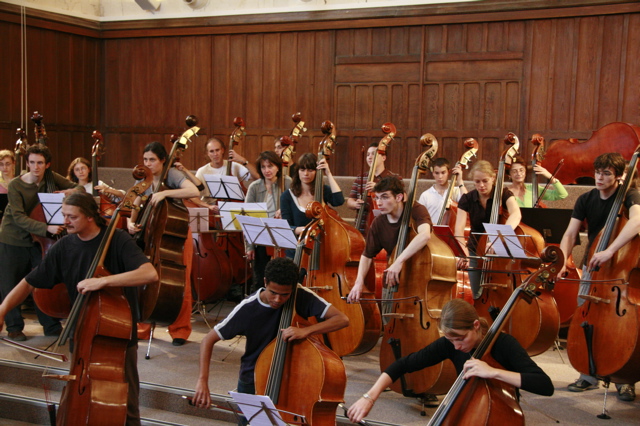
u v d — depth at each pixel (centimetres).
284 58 918
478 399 273
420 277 384
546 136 799
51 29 953
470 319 275
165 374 446
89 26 992
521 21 804
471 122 834
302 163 490
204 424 402
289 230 419
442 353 295
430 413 382
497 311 430
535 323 417
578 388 420
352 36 883
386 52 867
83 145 1006
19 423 436
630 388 404
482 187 443
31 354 484
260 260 560
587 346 376
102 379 311
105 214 536
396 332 390
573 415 379
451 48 837
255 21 920
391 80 867
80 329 317
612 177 392
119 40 1005
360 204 521
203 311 599
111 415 309
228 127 953
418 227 388
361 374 453
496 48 816
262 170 550
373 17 860
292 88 916
